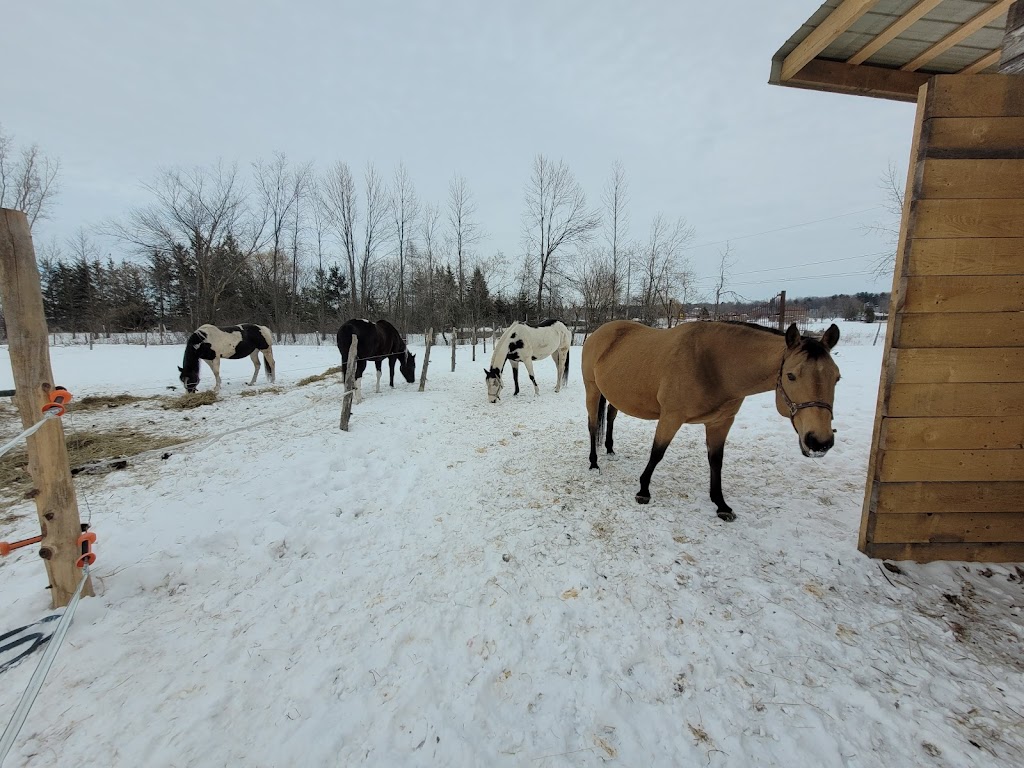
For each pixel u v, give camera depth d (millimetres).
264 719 1653
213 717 1658
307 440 5195
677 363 3125
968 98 2113
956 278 2229
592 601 2295
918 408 2336
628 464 4324
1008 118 2133
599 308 25562
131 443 5133
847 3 2584
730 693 1738
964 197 2174
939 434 2354
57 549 2088
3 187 20656
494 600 2320
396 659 1938
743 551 2709
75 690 1750
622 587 2402
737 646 1968
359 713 1676
